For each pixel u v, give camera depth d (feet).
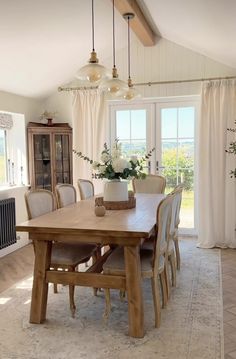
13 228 15.14
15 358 7.47
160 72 16.63
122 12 12.09
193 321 8.96
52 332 8.55
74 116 17.62
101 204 11.07
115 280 8.55
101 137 17.42
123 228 8.24
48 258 9.07
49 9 10.85
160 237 8.65
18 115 16.92
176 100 17.10
